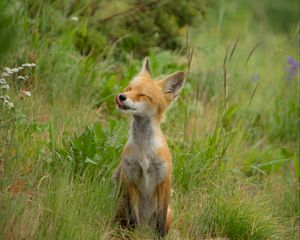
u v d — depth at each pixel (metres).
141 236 10.00
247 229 11.10
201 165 12.38
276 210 12.36
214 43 17.45
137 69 14.66
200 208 11.34
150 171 9.98
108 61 15.39
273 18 27.45
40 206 9.22
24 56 13.07
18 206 8.89
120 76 15.41
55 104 12.73
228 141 13.25
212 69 16.56
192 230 10.67
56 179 9.80
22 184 9.99
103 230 9.55
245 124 15.20
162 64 15.75
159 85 10.34
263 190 12.98
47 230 8.85
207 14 18.12
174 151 12.23
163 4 16.66
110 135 11.34
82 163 10.59
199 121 14.25
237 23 21.39
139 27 16.59
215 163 12.77
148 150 9.92
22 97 11.58
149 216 10.42
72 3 15.73
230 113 14.03
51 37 14.45
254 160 14.13
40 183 9.84
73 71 14.05
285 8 27.89
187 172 11.92
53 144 10.75
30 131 11.03
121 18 16.42
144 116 9.95
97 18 16.20
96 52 15.55
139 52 16.62
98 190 9.99
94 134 11.01
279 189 13.38
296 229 12.15
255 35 21.67
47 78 13.61
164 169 9.99
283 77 17.70
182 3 16.81
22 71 13.01
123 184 10.12
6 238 8.58
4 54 7.91
